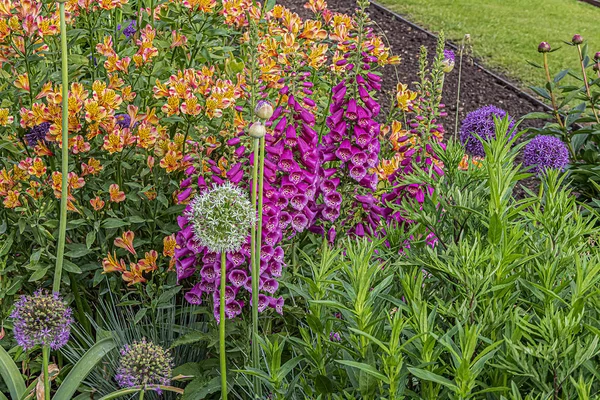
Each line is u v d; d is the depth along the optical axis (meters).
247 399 2.68
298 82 2.63
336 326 2.13
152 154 3.13
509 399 1.78
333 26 4.10
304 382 1.99
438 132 3.09
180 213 3.03
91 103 2.74
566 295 1.95
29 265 2.81
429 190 2.70
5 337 2.94
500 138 2.21
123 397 2.74
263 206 2.56
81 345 3.05
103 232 3.11
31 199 3.04
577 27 9.74
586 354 1.63
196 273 3.02
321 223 2.97
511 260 1.83
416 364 1.76
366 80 2.78
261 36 3.75
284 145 2.63
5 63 3.29
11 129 3.14
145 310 2.86
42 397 2.41
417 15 9.85
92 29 3.41
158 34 3.84
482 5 10.59
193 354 2.95
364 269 1.82
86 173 2.94
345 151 2.78
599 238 2.27
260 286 2.63
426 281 2.11
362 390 1.76
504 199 2.05
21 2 2.92
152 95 3.44
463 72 7.74
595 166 4.49
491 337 1.78
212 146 2.89
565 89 4.95
